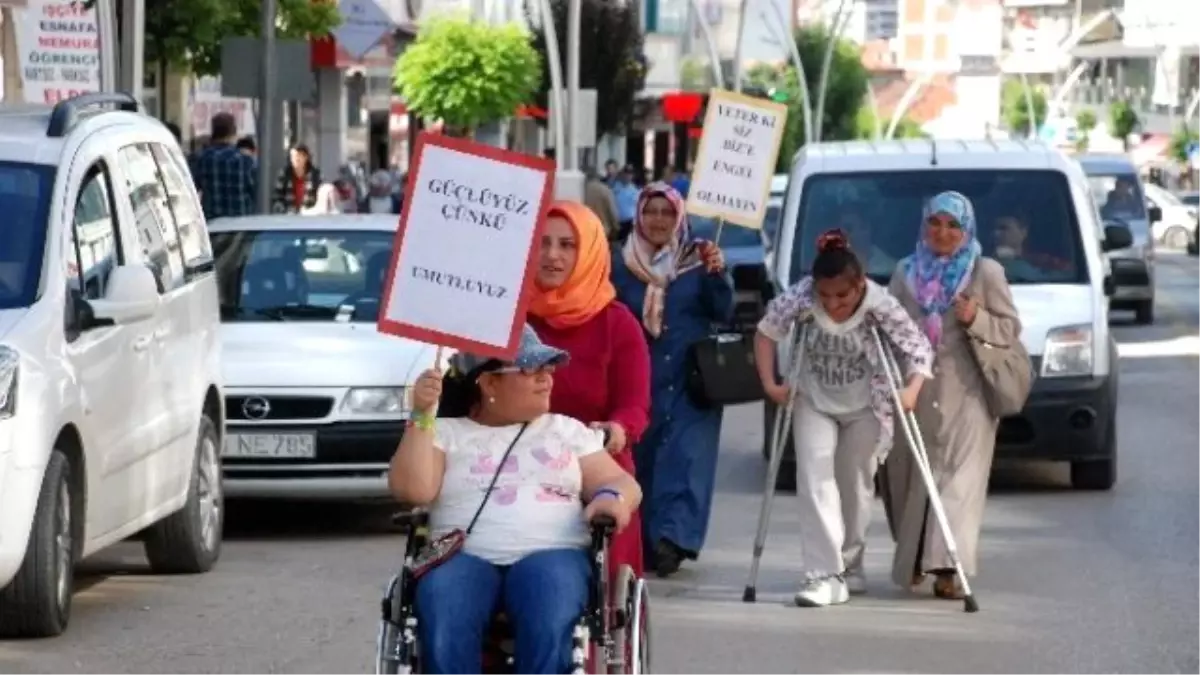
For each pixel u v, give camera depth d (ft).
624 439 29.32
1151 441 70.49
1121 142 492.13
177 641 38.78
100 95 44.29
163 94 95.76
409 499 26.68
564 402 30.68
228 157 80.53
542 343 28.94
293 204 100.68
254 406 49.93
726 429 76.13
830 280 41.70
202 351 46.11
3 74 89.45
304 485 50.16
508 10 229.45
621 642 26.11
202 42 84.64
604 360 30.71
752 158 53.21
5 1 67.62
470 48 177.58
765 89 264.93
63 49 63.00
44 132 41.60
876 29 604.08
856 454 42.93
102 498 39.65
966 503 43.37
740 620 41.24
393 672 25.53
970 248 43.73
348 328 52.54
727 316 45.98
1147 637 39.60
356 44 98.27
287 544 50.85
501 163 26.43
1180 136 418.92
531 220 26.43
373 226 56.13
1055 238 60.23
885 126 502.38
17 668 36.22
